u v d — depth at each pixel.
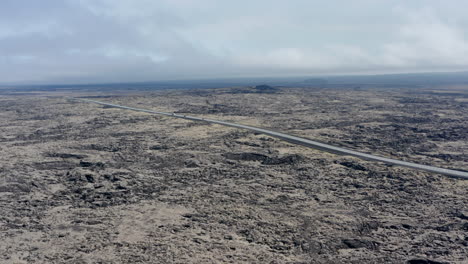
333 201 45.41
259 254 31.25
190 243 33.41
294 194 48.22
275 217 40.09
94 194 48.28
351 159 66.19
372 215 40.53
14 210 42.38
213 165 63.72
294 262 29.86
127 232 36.06
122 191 49.47
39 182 53.22
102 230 36.59
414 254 31.17
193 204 44.41
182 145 81.44
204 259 30.28
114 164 64.31
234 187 51.41
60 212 41.84
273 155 69.00
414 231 36.12
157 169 61.47
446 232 35.72
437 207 42.88
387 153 73.00
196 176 57.12
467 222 38.09
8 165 63.53
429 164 63.59
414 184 51.88
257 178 55.88
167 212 41.66
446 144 83.31
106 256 30.88
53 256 30.95
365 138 90.62
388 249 32.22
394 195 47.50
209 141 85.75
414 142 85.62
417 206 43.31
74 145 83.38
